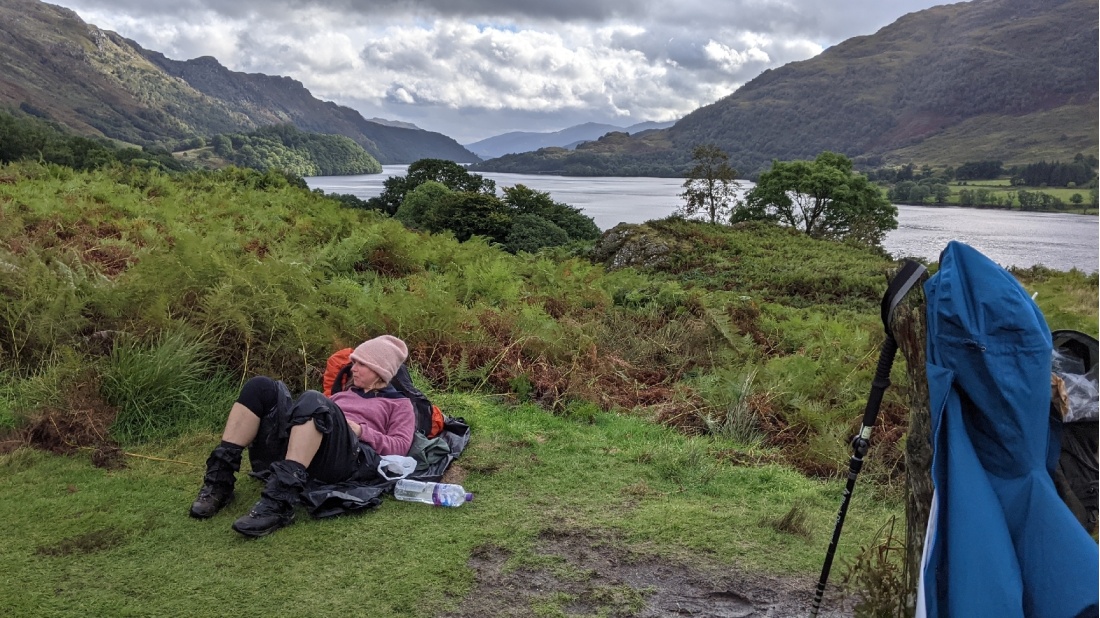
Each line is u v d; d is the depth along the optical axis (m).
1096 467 2.43
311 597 3.15
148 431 4.90
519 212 55.78
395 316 6.97
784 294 18.14
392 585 3.28
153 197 13.39
